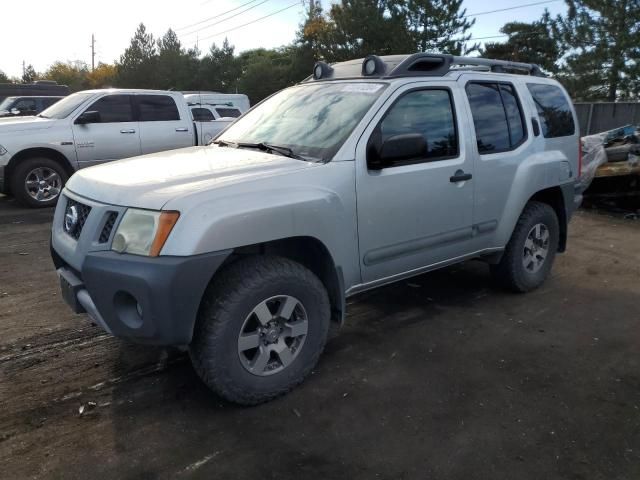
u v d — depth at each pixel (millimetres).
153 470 2686
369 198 3582
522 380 3537
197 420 3092
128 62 45531
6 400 3279
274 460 2760
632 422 3088
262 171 3254
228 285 3008
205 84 45781
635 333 4266
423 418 3115
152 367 3695
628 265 6062
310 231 3238
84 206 3191
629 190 9039
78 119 9266
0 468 2684
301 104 4176
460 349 3965
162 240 2768
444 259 4262
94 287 2887
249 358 3277
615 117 15109
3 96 18344
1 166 8656
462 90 4297
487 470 2689
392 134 3770
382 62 4098
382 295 5047
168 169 3357
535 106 5000
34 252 6418
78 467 2701
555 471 2684
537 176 4781
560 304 4859
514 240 4809
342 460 2760
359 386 3451
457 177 4113
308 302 3293
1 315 4543
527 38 31625
